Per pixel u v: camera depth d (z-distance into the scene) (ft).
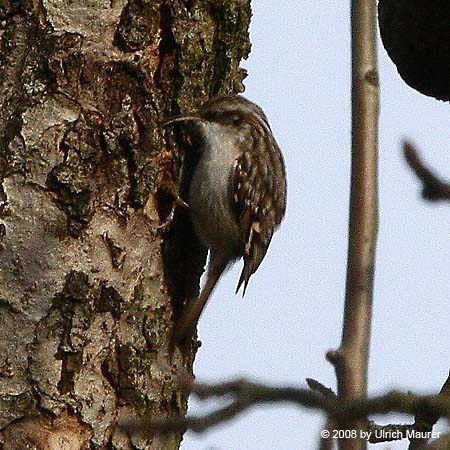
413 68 17.85
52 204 22.39
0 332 22.12
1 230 22.30
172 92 24.16
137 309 23.15
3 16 23.02
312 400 11.62
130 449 22.47
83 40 22.95
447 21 17.07
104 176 22.77
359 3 17.74
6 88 22.81
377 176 16.63
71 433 22.11
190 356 24.82
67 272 22.31
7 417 21.89
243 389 11.76
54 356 22.12
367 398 11.59
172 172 24.40
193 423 11.87
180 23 24.13
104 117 22.90
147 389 23.02
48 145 22.49
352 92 17.28
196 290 25.12
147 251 23.44
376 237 16.17
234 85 25.82
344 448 12.76
